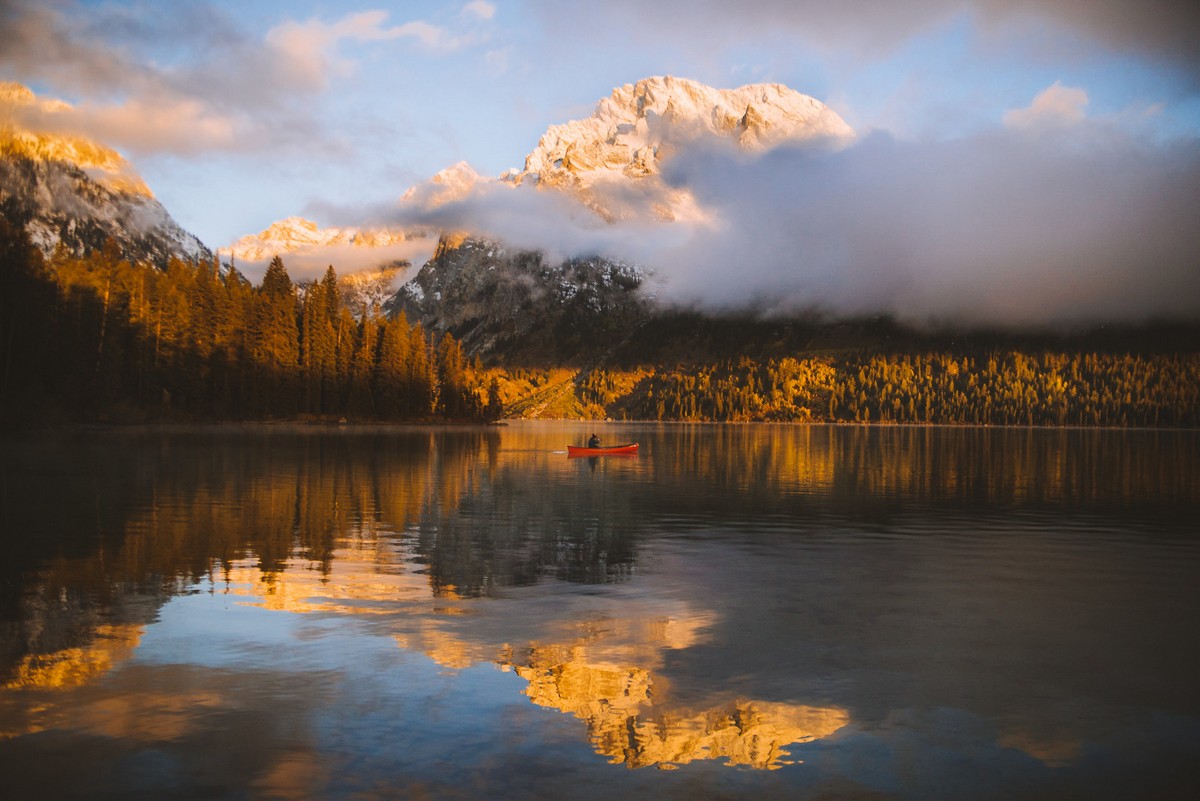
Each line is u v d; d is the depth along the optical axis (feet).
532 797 30.04
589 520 107.55
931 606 60.64
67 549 76.38
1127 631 54.24
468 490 142.61
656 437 511.81
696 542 90.43
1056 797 31.30
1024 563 79.05
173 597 58.54
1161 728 37.86
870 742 35.81
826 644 50.29
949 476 196.95
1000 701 40.96
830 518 112.88
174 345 389.39
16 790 29.71
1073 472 215.31
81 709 37.24
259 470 164.86
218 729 35.35
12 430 260.01
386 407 533.14
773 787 31.40
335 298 521.24
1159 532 101.35
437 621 53.83
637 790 30.83
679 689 41.78
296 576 66.64
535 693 40.65
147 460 179.93
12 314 281.54
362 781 30.99
